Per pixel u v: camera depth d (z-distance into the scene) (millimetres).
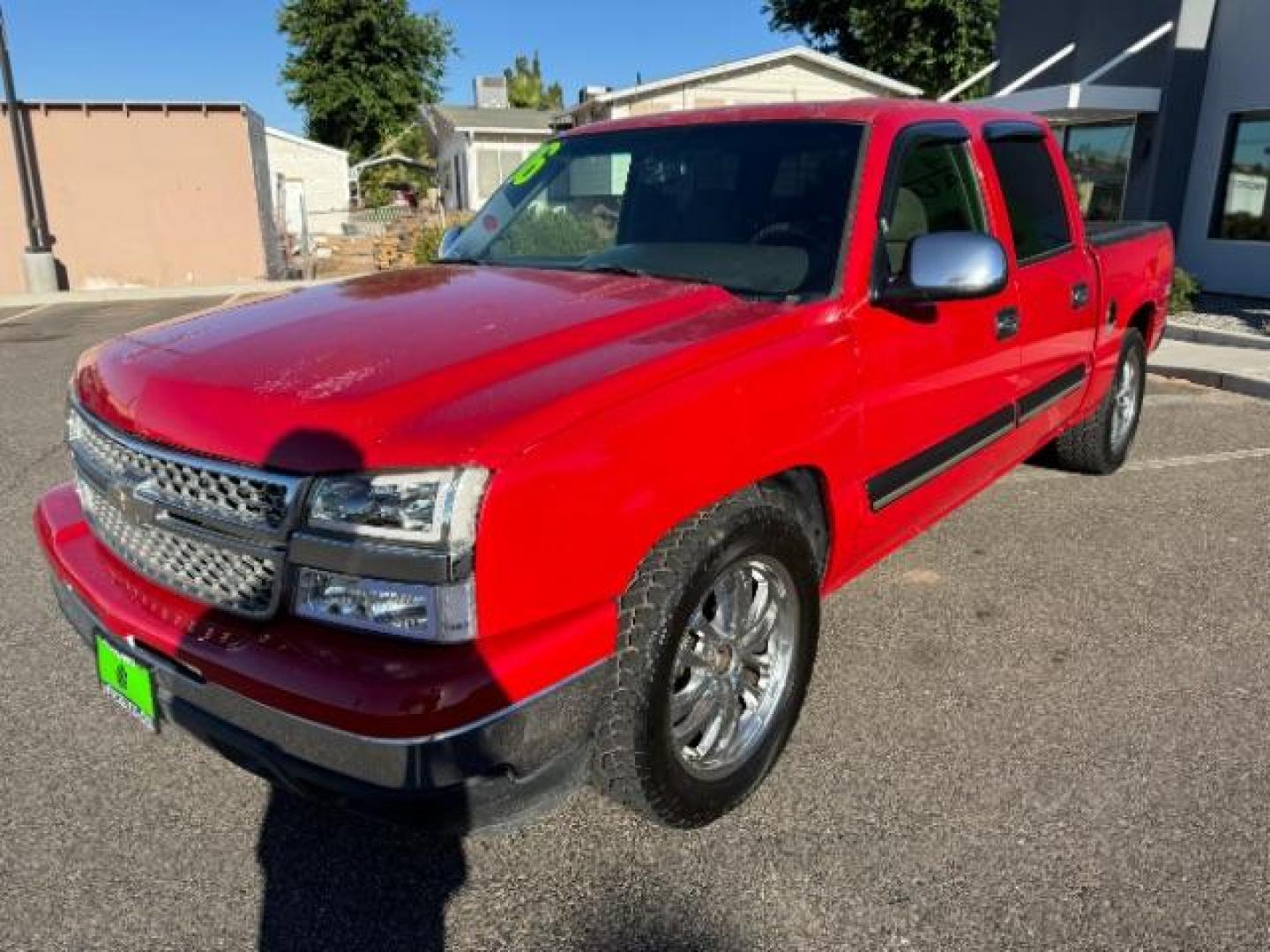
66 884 2508
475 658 2010
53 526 2824
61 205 18609
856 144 3260
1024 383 4016
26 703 3334
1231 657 3605
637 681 2305
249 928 2373
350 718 1959
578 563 2148
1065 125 15234
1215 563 4453
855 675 3490
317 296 3086
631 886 2488
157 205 19078
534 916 2400
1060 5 15531
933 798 2805
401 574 1997
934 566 4438
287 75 45719
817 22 29312
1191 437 6617
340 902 2457
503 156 34094
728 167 3443
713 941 2311
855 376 2916
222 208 19406
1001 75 17125
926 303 3209
